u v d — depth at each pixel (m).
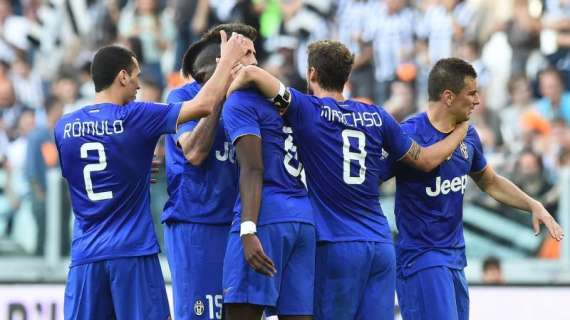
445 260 23.39
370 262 21.41
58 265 39.31
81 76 48.00
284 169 20.69
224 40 21.80
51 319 33.47
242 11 47.44
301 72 46.47
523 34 46.19
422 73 45.75
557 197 38.41
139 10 48.12
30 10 50.41
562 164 42.75
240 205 20.58
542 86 45.31
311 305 20.75
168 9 48.25
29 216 39.78
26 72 48.12
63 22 49.56
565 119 44.44
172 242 22.94
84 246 21.73
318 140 21.02
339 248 21.16
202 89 21.44
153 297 21.70
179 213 22.80
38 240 39.59
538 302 33.16
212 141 21.75
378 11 46.91
